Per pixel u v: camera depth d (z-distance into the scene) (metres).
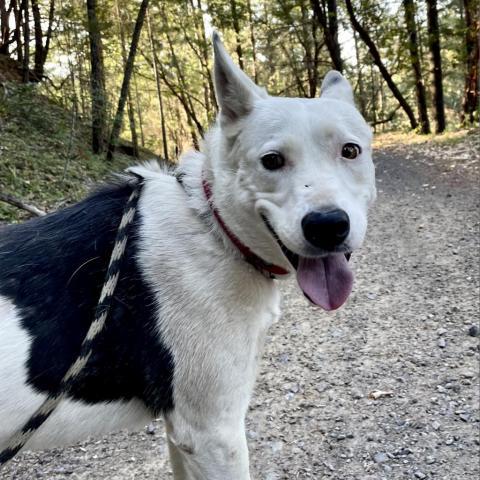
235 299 1.99
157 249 1.97
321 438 3.09
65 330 1.84
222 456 2.04
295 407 3.40
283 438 3.11
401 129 23.91
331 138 2.01
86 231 1.97
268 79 27.80
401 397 3.41
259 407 3.43
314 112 2.04
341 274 2.00
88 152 11.71
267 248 2.03
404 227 7.30
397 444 2.99
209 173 2.08
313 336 4.35
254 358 2.11
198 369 1.95
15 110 11.28
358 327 4.44
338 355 4.01
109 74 17.23
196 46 23.23
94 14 11.91
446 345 4.00
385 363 3.84
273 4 23.25
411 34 19.36
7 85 11.65
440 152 13.41
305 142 1.98
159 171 2.29
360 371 3.76
